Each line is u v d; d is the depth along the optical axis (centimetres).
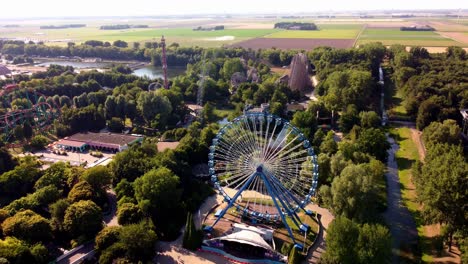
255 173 11475
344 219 9762
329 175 13238
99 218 11225
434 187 10725
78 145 18175
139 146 15962
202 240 11119
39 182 13150
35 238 10519
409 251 10744
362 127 19062
